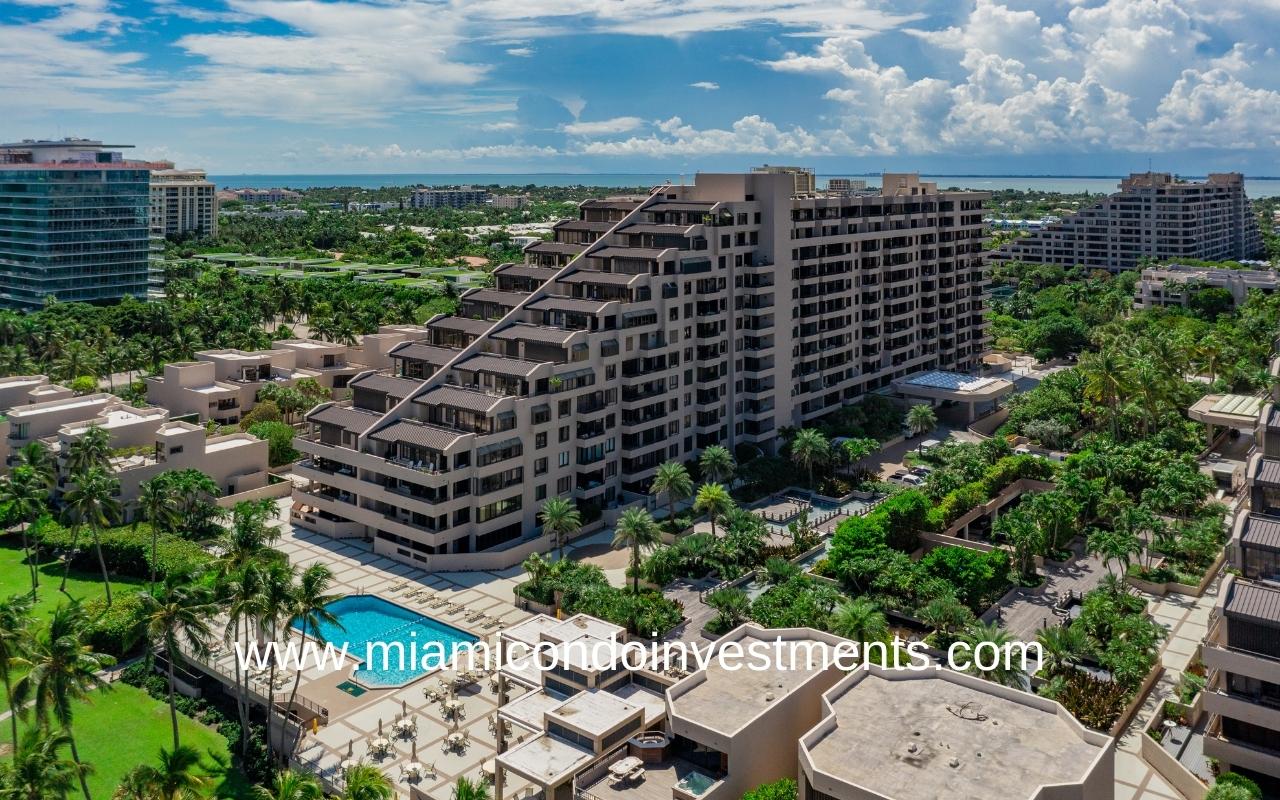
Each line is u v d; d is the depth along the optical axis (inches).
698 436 7066.9
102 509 5137.8
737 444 7357.3
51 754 3154.5
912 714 3174.2
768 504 6584.6
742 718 3211.1
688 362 6939.0
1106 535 5142.7
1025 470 6683.1
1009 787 2783.0
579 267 6894.7
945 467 6609.3
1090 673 4311.0
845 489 6688.0
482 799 3085.6
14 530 5994.1
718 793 3048.7
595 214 7760.8
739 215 7180.1
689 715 3225.9
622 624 4650.6
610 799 3068.4
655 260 6579.7
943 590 4722.0
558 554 5753.0
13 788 2933.1
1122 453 6505.9
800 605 4407.0
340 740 3902.6
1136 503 6171.3
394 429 5821.9
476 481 5644.7
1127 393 7440.9
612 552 5816.9
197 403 7746.1
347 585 5344.5
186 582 4067.4
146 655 4434.1
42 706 3366.1
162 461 6309.1
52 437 6766.7
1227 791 3189.0
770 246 7313.0
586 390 6225.4
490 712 4111.7
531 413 5890.8
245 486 6747.1
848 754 2955.2
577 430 6240.2
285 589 3737.7
